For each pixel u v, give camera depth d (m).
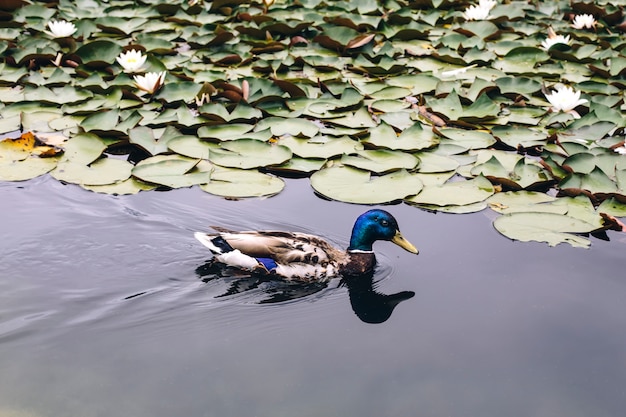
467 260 2.66
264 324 2.48
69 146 3.02
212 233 2.68
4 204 2.80
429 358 2.37
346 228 2.80
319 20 3.90
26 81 3.36
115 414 2.22
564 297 2.54
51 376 2.31
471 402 2.27
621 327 2.45
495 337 2.42
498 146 3.13
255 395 2.27
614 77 3.54
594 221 2.77
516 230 2.74
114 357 2.36
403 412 2.25
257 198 2.90
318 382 2.31
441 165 2.99
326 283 2.66
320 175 2.93
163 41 3.63
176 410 2.23
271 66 3.49
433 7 4.17
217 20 3.87
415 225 2.79
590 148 3.05
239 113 3.19
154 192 2.91
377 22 3.91
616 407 2.27
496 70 3.55
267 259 2.66
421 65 3.62
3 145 3.00
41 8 3.85
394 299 2.56
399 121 3.21
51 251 2.67
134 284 2.60
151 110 3.21
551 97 3.24
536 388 2.30
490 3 3.97
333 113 3.25
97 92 3.31
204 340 2.42
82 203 2.83
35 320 2.46
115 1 4.11
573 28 3.95
